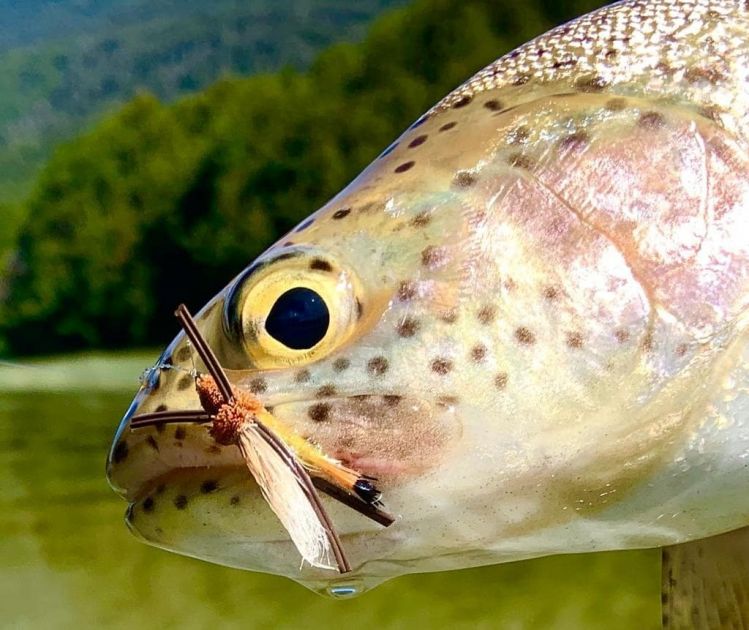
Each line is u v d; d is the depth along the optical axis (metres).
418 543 0.20
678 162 0.20
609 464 0.20
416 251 0.20
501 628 0.65
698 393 0.20
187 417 0.18
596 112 0.20
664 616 0.24
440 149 0.21
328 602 0.71
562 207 0.20
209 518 0.19
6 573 0.78
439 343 0.19
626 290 0.20
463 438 0.19
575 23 0.22
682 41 0.21
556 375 0.19
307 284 0.19
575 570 0.78
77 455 1.19
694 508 0.20
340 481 0.18
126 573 0.78
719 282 0.20
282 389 0.19
